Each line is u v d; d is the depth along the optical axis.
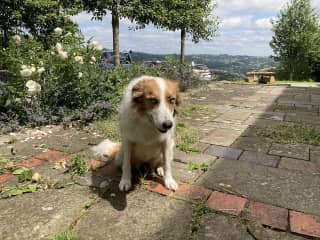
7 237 1.24
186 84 5.58
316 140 2.56
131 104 1.51
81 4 5.29
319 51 13.29
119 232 1.28
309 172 1.92
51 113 2.92
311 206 1.50
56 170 1.87
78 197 1.56
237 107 4.15
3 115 2.74
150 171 1.86
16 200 1.52
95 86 3.27
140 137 1.58
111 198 1.55
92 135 2.58
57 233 1.27
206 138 2.62
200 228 1.31
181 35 7.96
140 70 4.84
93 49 3.56
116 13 5.62
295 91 5.99
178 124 3.02
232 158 2.14
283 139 2.59
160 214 1.42
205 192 1.62
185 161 2.07
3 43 3.85
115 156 1.94
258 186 1.71
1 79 2.98
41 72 3.00
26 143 2.35
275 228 1.32
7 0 4.35
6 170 1.86
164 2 6.39
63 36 4.25
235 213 1.42
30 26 4.79
